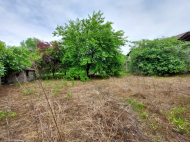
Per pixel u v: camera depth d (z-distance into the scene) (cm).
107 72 802
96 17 741
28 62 618
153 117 192
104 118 190
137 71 910
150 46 890
